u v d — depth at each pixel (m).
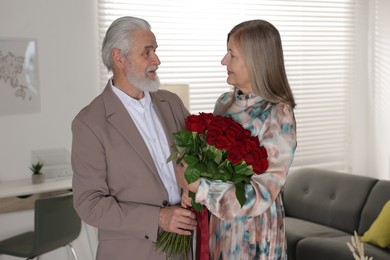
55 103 3.79
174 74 4.18
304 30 4.69
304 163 4.80
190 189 1.74
